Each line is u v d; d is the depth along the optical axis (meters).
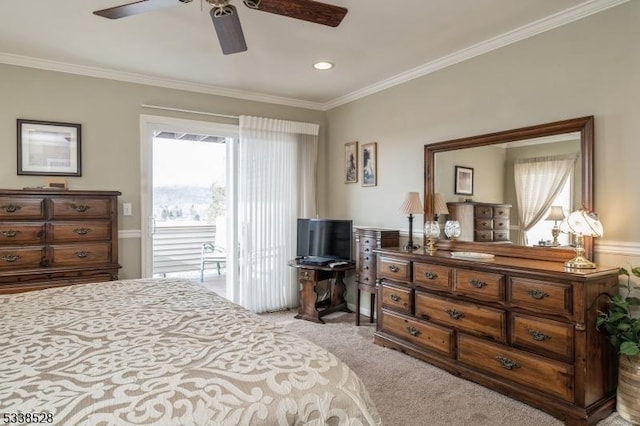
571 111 2.54
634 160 2.26
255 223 4.33
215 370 1.05
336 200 4.71
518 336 2.34
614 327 2.10
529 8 2.46
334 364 1.17
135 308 1.65
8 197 2.86
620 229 2.32
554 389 2.16
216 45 3.01
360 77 3.81
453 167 3.28
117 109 3.65
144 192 3.77
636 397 2.07
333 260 4.14
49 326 1.41
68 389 0.94
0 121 3.17
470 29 2.75
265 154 4.39
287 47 3.05
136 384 0.97
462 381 2.60
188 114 4.01
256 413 0.93
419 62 3.41
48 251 2.99
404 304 3.08
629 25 2.28
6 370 1.04
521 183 2.81
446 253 3.03
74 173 3.45
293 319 4.11
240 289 4.37
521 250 2.78
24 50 3.10
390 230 3.77
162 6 1.84
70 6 2.40
